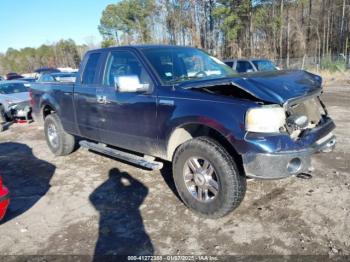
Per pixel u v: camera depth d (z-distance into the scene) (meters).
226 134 3.42
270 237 3.38
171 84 4.11
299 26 41.41
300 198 4.14
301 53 42.91
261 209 3.94
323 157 5.57
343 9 41.56
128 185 4.94
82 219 4.00
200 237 3.47
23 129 9.98
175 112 3.86
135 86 4.12
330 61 26.88
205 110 3.59
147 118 4.24
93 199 4.54
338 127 7.67
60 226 3.87
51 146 6.67
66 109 5.87
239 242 3.33
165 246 3.36
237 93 3.73
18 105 10.70
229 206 3.57
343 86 17.23
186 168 3.92
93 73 5.25
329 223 3.55
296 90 3.56
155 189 4.73
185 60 4.71
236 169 3.51
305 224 3.56
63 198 4.63
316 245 3.20
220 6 44.84
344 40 42.03
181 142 4.13
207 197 3.77
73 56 84.00
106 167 5.81
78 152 6.86
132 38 62.69
